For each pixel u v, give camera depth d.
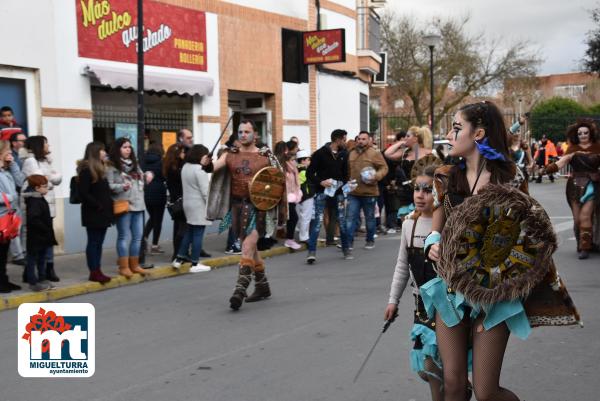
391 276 8.89
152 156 10.57
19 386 4.93
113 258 10.25
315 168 10.20
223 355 5.54
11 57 9.92
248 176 7.36
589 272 8.67
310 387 4.72
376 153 10.76
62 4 10.62
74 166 10.84
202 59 13.32
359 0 20.08
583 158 9.53
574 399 4.42
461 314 3.15
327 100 17.69
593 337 5.81
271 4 15.14
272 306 7.31
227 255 10.65
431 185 3.79
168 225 12.56
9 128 8.55
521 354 5.37
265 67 15.01
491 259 3.09
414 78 36.59
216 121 13.73
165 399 4.57
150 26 12.12
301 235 11.44
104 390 4.79
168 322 6.70
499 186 3.09
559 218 14.38
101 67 11.13
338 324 6.43
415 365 3.76
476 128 3.31
